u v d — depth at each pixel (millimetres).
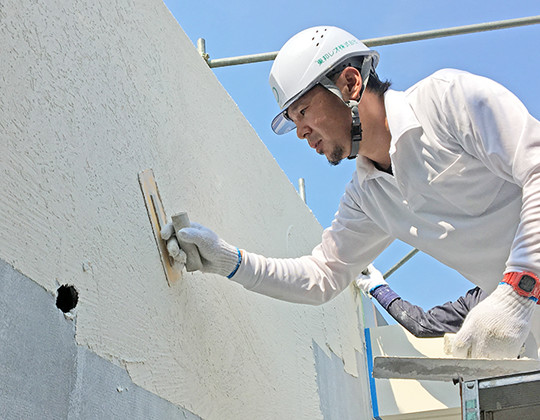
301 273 1861
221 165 2180
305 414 2393
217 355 1723
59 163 1174
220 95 2348
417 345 3883
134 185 1480
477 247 1669
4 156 1015
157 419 1327
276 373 2186
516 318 1268
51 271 1085
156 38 1840
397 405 3686
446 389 3666
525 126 1396
